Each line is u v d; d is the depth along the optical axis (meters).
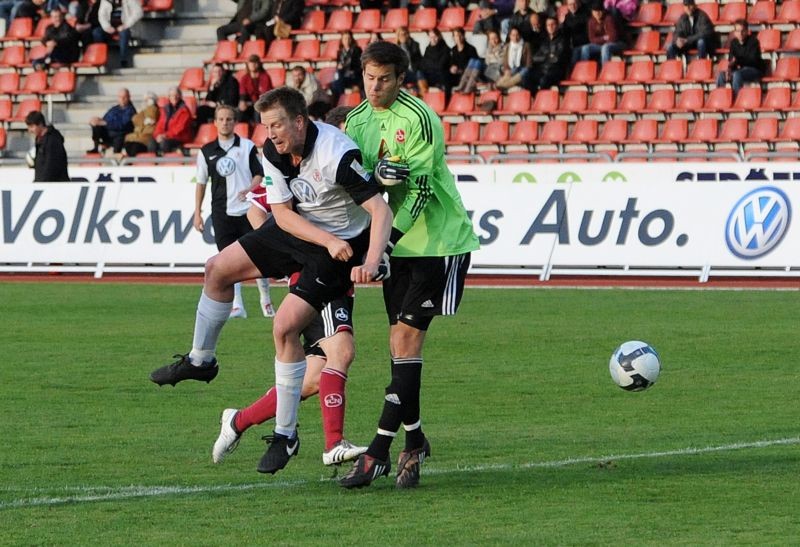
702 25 81.94
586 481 23.25
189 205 64.81
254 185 46.88
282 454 22.88
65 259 66.50
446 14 90.88
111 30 96.56
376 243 21.77
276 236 23.45
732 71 79.38
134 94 94.88
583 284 60.47
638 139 78.88
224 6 98.81
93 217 66.31
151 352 41.12
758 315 48.69
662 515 20.62
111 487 23.09
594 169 62.09
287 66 91.88
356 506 21.56
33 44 99.81
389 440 22.69
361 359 39.44
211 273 23.92
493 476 23.83
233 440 24.06
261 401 23.64
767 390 33.50
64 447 26.91
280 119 21.73
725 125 78.31
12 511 21.22
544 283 60.94
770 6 84.75
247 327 47.56
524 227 61.56
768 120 77.56
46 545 19.03
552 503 21.56
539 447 26.59
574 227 60.91
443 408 31.41
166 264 65.00
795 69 80.06
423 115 22.77
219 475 24.19
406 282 23.27
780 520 20.23
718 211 59.16
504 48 83.75
